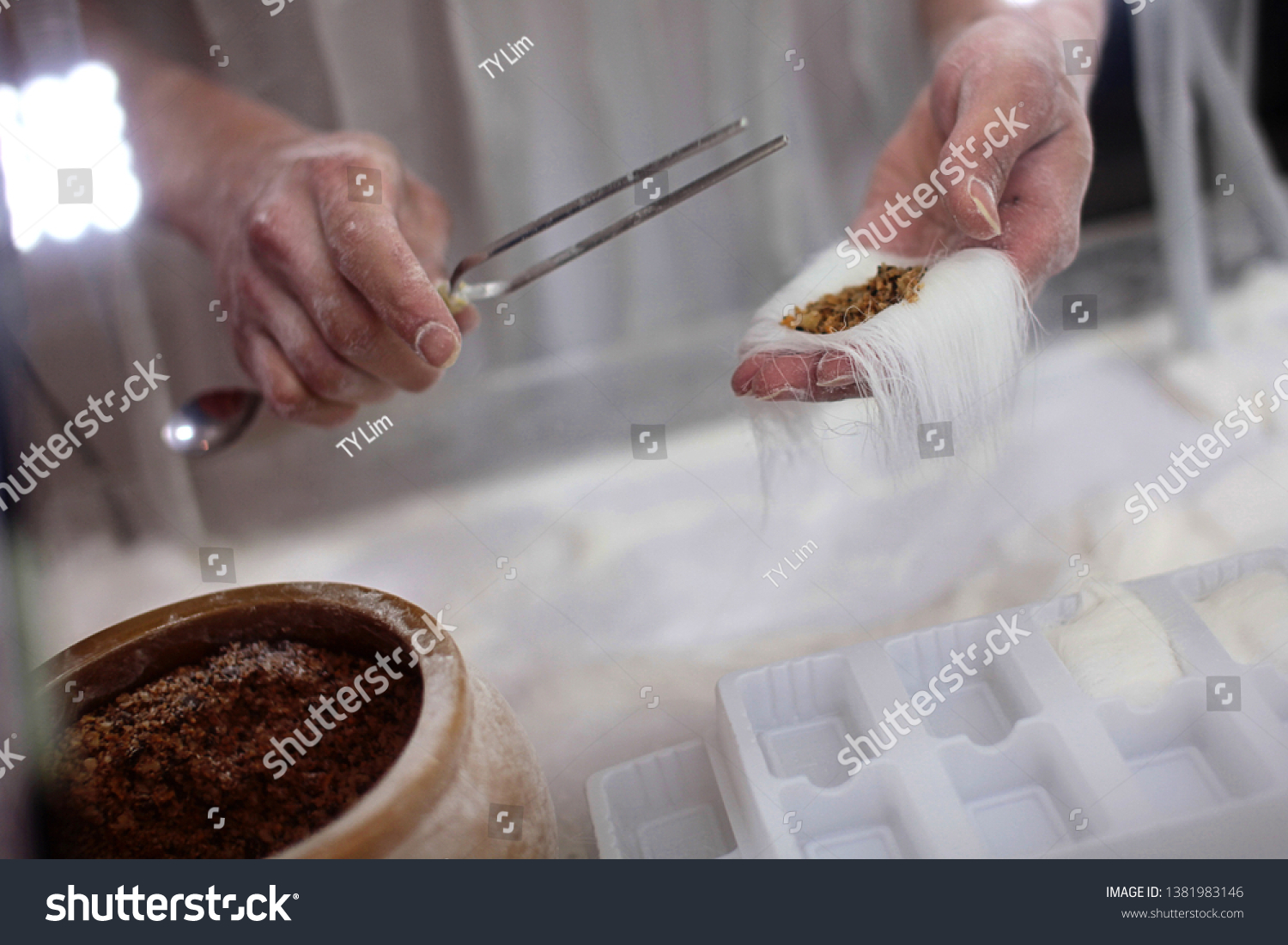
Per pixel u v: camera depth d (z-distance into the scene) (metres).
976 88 0.44
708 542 0.47
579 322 0.62
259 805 0.35
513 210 0.63
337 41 0.59
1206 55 0.56
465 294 0.48
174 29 0.57
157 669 0.35
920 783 0.37
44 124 0.55
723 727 0.39
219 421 0.53
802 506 0.47
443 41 0.60
